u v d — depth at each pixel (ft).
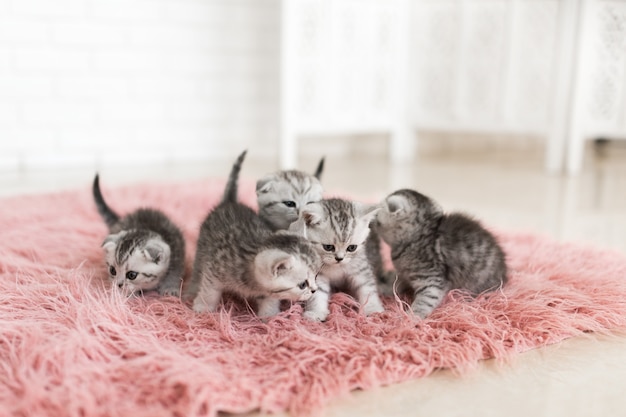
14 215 3.82
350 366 2.53
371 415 2.40
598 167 6.51
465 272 2.96
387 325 2.76
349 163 6.63
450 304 2.88
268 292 2.75
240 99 6.79
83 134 5.96
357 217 2.87
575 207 4.44
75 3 5.67
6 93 5.48
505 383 2.55
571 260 3.33
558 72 5.79
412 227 3.00
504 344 2.69
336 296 2.96
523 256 3.38
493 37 6.10
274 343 2.62
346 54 6.09
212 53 6.51
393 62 6.53
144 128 6.28
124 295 2.90
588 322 2.81
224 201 3.21
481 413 2.42
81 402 2.34
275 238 2.78
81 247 3.43
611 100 5.90
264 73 6.88
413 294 3.09
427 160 6.97
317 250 2.86
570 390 2.52
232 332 2.69
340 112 6.18
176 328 2.72
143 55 6.12
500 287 2.97
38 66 5.59
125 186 4.55
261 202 3.17
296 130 5.85
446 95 6.53
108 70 5.97
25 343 2.53
